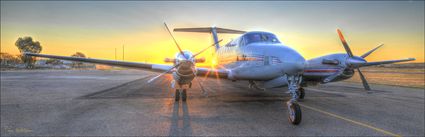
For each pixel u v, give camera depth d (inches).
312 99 319.0
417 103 286.0
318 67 219.8
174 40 257.4
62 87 463.8
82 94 357.7
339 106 264.2
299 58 203.0
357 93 391.2
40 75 933.8
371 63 237.8
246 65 253.3
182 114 215.0
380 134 158.9
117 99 306.8
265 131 163.8
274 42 258.4
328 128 172.6
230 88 469.1
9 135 148.3
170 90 424.8
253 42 262.2
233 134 156.0
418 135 157.3
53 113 214.5
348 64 200.7
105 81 653.9
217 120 193.3
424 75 991.0
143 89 442.3
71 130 161.0
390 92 407.2
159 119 194.9
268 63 219.0
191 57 257.3
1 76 835.4
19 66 2014.0
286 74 209.3
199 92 393.7
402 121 194.5
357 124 184.4
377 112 230.8
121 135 151.0
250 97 330.6
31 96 328.2
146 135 151.6
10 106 248.7
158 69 300.7
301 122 190.1
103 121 186.4
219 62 379.6
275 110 237.3
